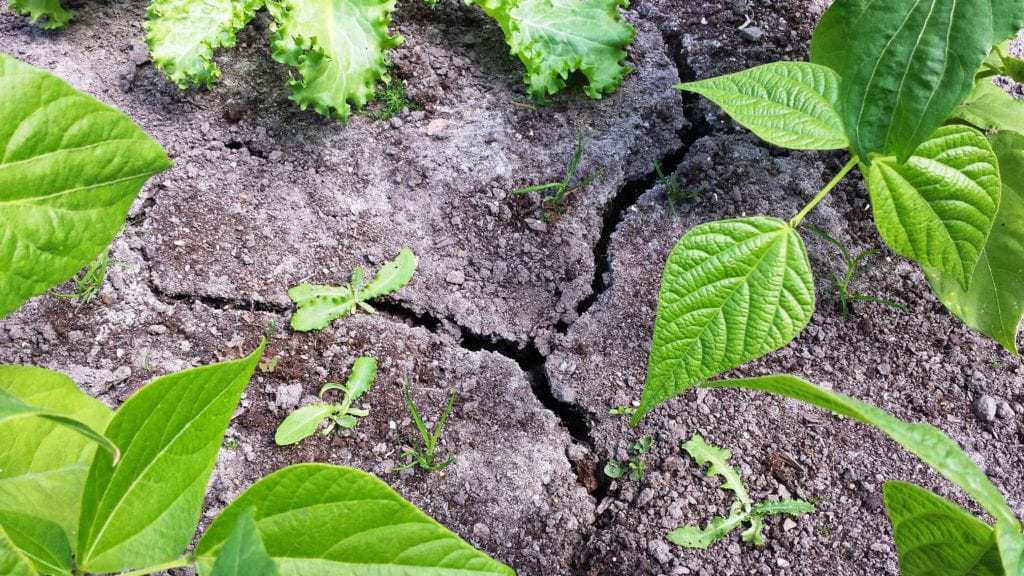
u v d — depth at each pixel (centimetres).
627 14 88
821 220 78
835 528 68
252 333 74
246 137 80
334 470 42
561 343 75
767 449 71
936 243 59
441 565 43
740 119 58
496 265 77
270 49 84
